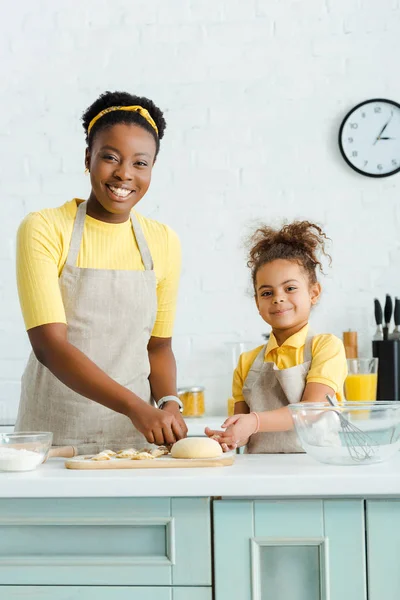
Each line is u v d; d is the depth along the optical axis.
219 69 3.09
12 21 3.16
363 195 3.03
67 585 1.20
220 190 3.07
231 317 3.05
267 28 3.08
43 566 1.20
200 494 1.17
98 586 1.19
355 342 2.94
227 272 3.06
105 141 1.63
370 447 1.26
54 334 1.56
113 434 1.71
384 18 3.04
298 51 3.06
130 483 1.18
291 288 1.62
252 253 1.72
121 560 1.19
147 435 1.42
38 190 3.13
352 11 3.05
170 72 3.10
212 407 3.04
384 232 3.02
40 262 1.62
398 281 3.01
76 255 1.69
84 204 1.73
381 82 3.04
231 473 1.20
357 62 3.04
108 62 3.12
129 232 1.76
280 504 1.18
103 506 1.20
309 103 3.05
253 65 3.08
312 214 3.04
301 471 1.21
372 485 1.14
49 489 1.19
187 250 3.08
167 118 3.10
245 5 3.08
